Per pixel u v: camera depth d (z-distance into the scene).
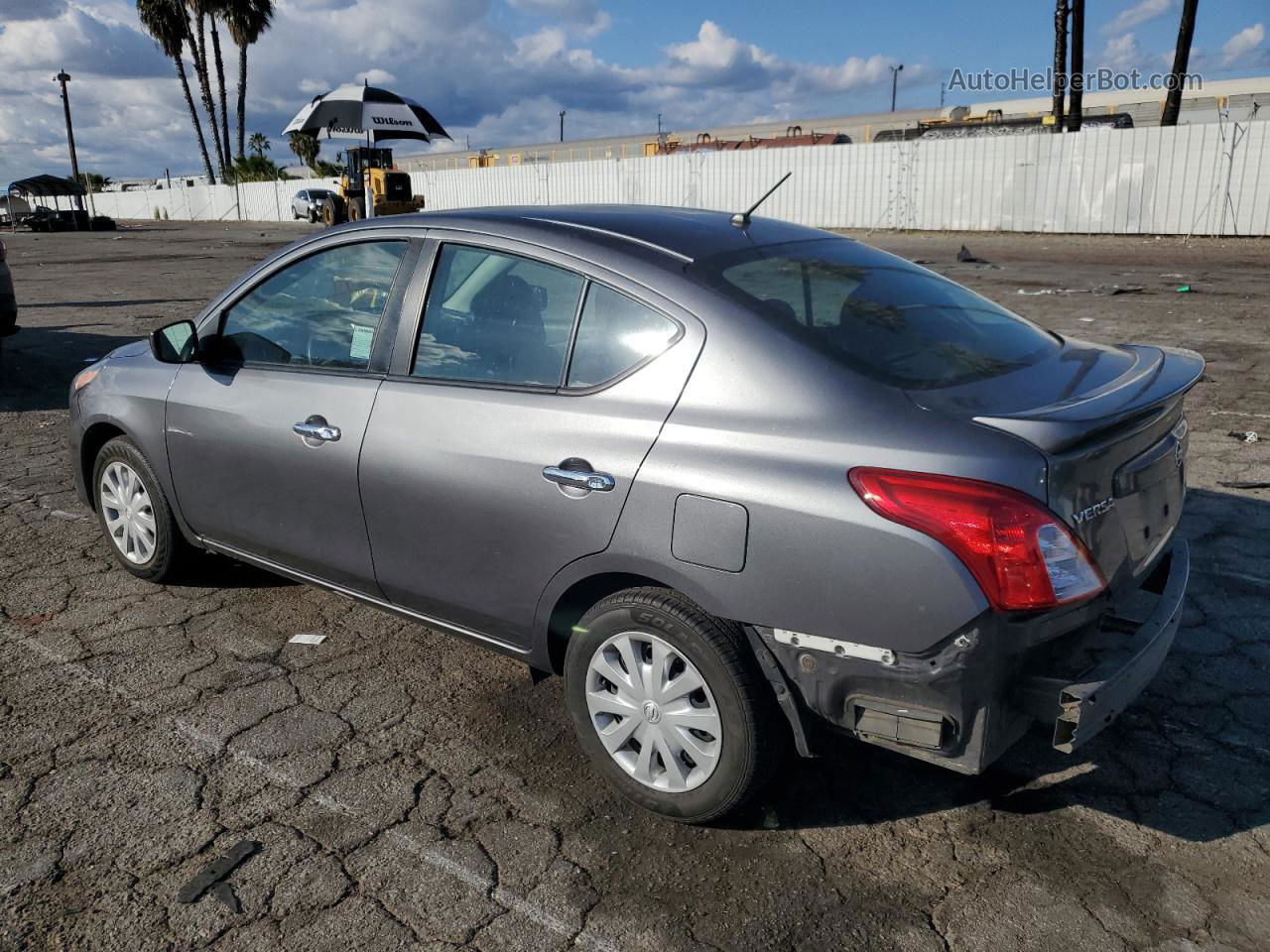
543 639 2.96
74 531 5.07
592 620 2.76
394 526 3.21
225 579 4.46
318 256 3.59
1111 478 2.44
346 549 3.41
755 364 2.56
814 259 3.11
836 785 2.94
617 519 2.65
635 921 2.39
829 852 2.64
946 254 19.38
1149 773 2.97
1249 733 3.16
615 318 2.80
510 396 2.94
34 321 12.53
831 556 2.34
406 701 3.43
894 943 2.32
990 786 2.93
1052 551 2.23
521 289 3.01
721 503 2.47
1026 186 23.78
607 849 2.66
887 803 2.86
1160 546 2.72
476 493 2.94
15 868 2.57
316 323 3.54
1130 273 15.46
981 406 2.44
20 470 6.14
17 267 21.95
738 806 2.65
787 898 2.47
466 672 3.65
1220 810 2.79
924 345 2.73
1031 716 2.37
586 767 3.05
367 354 3.34
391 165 23.62
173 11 53.72
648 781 2.75
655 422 2.63
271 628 4.00
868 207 26.52
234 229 41.34
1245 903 2.43
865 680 2.39
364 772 3.01
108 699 3.43
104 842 2.68
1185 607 4.01
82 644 3.84
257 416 3.57
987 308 3.23
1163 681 3.47
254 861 2.61
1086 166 22.72
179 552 4.21
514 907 2.44
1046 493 2.23
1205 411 6.99
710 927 2.38
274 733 3.22
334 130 22.42
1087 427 2.28
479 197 35.88
